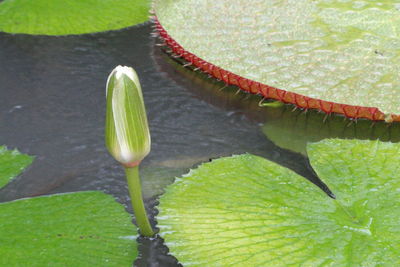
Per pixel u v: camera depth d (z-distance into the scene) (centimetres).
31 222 131
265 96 157
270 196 135
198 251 128
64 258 127
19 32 180
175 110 155
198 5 182
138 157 127
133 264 129
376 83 151
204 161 144
